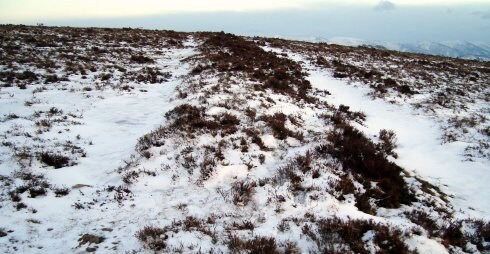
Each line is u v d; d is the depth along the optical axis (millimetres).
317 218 6398
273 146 9938
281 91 15305
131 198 7438
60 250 5719
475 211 7969
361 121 13914
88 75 17984
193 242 5812
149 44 27984
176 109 11977
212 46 25891
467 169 10180
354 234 5672
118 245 5820
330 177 7922
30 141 9891
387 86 19438
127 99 14773
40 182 7867
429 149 11742
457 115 15148
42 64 18625
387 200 7676
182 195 7535
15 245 5785
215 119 10930
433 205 7969
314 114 13250
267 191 7555
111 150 10000
